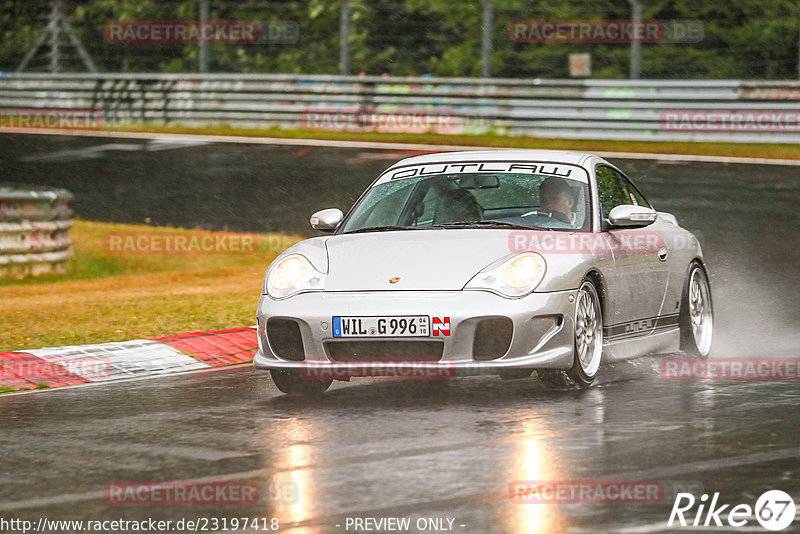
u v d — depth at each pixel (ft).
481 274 64.54
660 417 59.00
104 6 342.64
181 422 61.36
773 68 294.25
